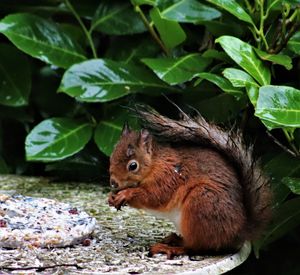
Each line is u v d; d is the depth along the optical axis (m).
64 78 8.39
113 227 6.67
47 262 5.51
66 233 5.93
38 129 8.43
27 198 6.75
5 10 10.21
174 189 5.91
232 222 5.83
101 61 8.53
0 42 10.40
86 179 8.85
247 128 8.66
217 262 5.66
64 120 8.66
